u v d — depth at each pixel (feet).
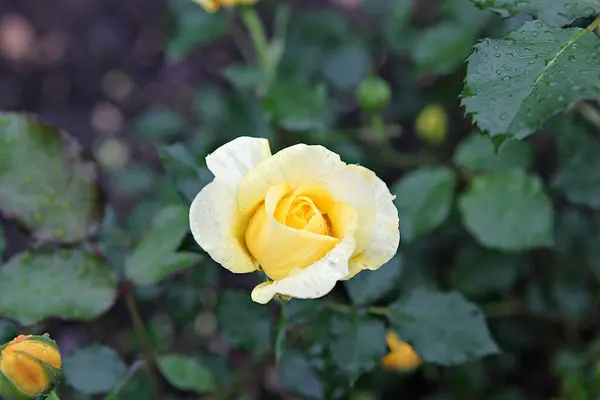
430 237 2.38
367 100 2.19
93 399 1.95
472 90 1.45
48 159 1.76
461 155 2.03
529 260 2.27
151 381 1.95
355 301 1.76
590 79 1.43
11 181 1.74
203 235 1.48
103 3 3.39
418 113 2.61
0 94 3.18
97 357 1.82
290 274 1.45
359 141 2.40
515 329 2.35
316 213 1.46
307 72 2.56
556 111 1.42
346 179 1.47
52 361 1.53
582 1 1.51
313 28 2.58
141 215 2.35
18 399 1.52
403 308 1.75
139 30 3.34
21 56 3.28
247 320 1.84
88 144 3.07
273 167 1.47
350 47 2.53
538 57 1.46
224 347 2.45
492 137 1.43
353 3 3.03
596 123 2.09
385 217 1.50
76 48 3.30
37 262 1.75
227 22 2.32
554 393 2.36
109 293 1.77
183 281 2.17
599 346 2.14
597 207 2.11
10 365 1.50
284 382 1.90
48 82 3.23
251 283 2.28
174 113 2.65
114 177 2.80
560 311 2.24
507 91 1.44
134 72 3.25
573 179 2.06
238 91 2.43
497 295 2.22
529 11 1.51
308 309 1.72
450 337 1.74
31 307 1.73
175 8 2.63
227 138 2.36
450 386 2.30
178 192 1.73
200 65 3.19
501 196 2.00
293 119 2.03
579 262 2.23
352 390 2.23
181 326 2.44
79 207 1.77
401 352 2.03
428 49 2.16
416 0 2.54
